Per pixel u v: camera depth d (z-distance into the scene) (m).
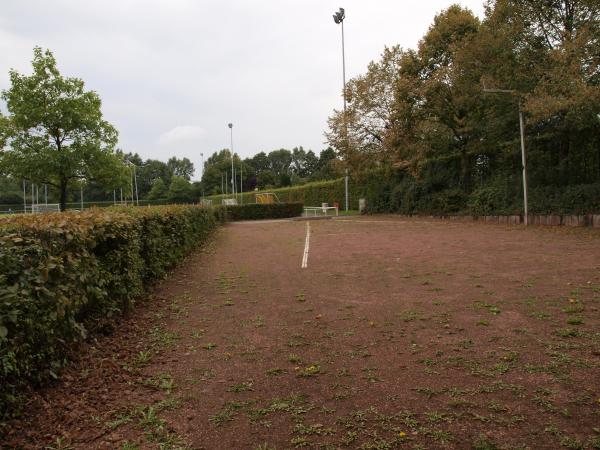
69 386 3.62
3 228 3.35
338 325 5.26
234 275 8.73
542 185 19.19
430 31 24.25
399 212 29.61
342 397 3.46
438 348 4.37
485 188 21.47
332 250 12.00
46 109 19.23
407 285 7.20
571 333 4.57
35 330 3.22
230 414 3.25
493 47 17.56
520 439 2.79
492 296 6.22
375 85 30.22
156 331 5.22
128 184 24.84
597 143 17.47
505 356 4.08
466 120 22.36
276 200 45.03
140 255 6.64
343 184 40.88
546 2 16.38
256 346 4.68
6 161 19.30
